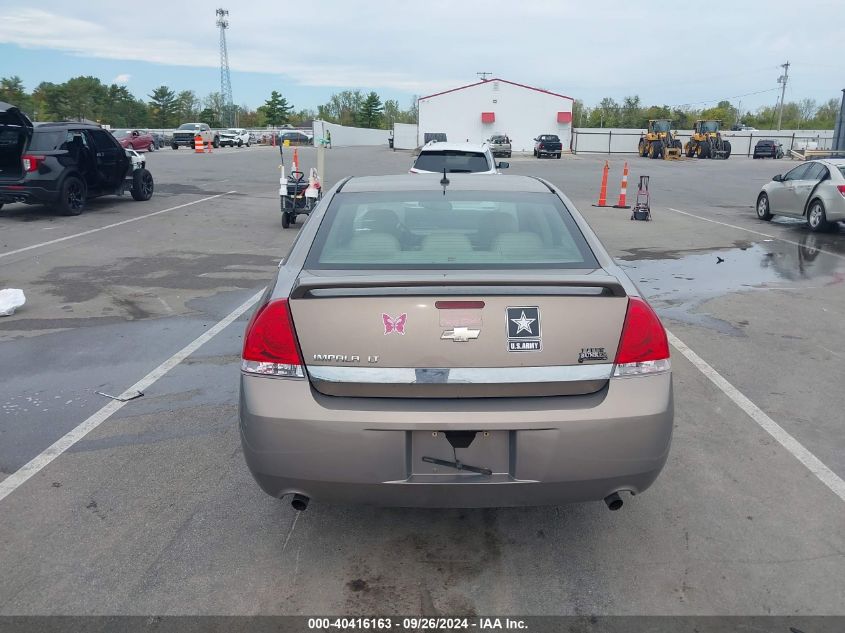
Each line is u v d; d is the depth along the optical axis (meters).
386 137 87.81
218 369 5.79
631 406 2.88
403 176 4.42
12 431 4.60
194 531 3.48
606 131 70.81
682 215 16.89
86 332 6.79
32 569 3.16
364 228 3.56
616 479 2.92
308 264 3.30
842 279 9.53
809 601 2.98
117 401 5.11
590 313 2.89
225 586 3.06
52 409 4.96
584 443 2.84
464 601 2.98
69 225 13.46
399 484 2.86
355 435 2.82
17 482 3.94
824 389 5.43
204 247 11.52
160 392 5.29
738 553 3.32
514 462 2.86
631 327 2.93
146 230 13.12
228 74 110.19
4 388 5.35
